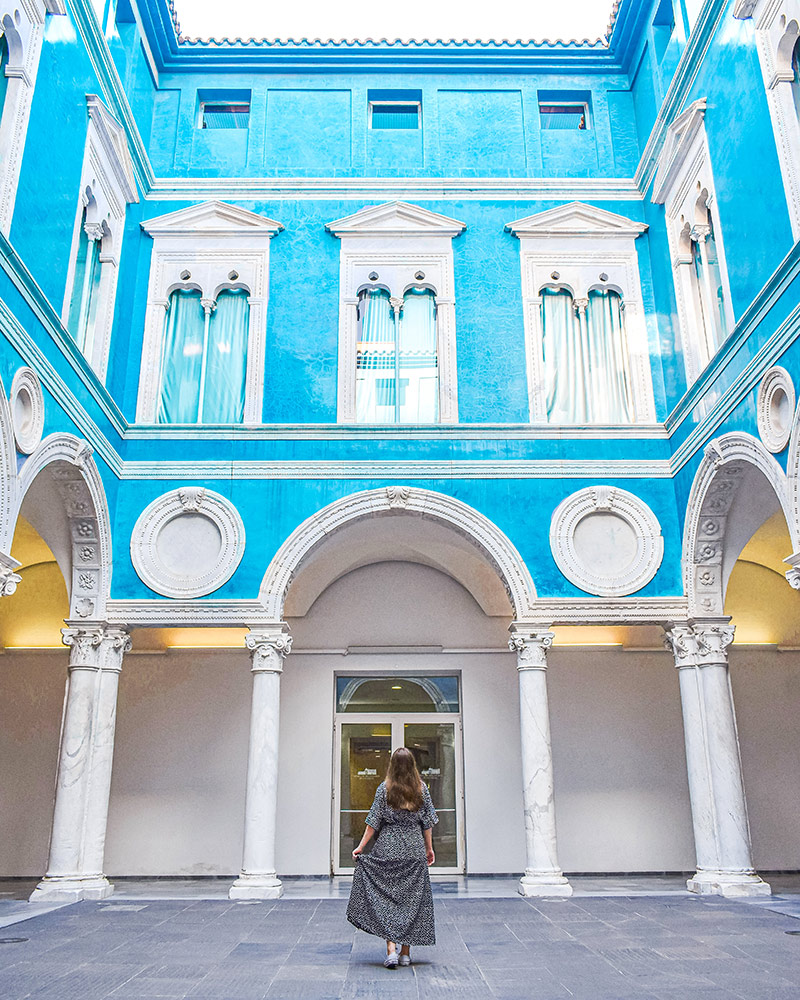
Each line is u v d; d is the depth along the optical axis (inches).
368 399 482.9
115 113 451.8
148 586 435.8
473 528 446.6
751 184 367.6
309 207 511.5
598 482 456.8
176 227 501.0
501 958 253.4
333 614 541.3
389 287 497.0
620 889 427.8
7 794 509.4
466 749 520.4
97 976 228.4
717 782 410.0
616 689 528.7
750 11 360.8
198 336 492.7
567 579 439.2
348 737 530.9
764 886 391.2
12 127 327.6
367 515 449.1
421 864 245.4
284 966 241.9
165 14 511.2
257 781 412.5
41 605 535.2
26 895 420.2
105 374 439.2
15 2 328.5
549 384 487.8
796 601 542.6
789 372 323.9
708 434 405.7
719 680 423.2
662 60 496.1
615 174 527.5
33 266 346.3
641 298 497.7
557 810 510.6
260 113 536.7
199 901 389.1
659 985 217.0
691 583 435.2
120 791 509.4
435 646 533.6
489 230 507.5
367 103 543.2
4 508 307.7
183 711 521.0
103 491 422.9
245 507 448.5
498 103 541.6
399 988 214.4
